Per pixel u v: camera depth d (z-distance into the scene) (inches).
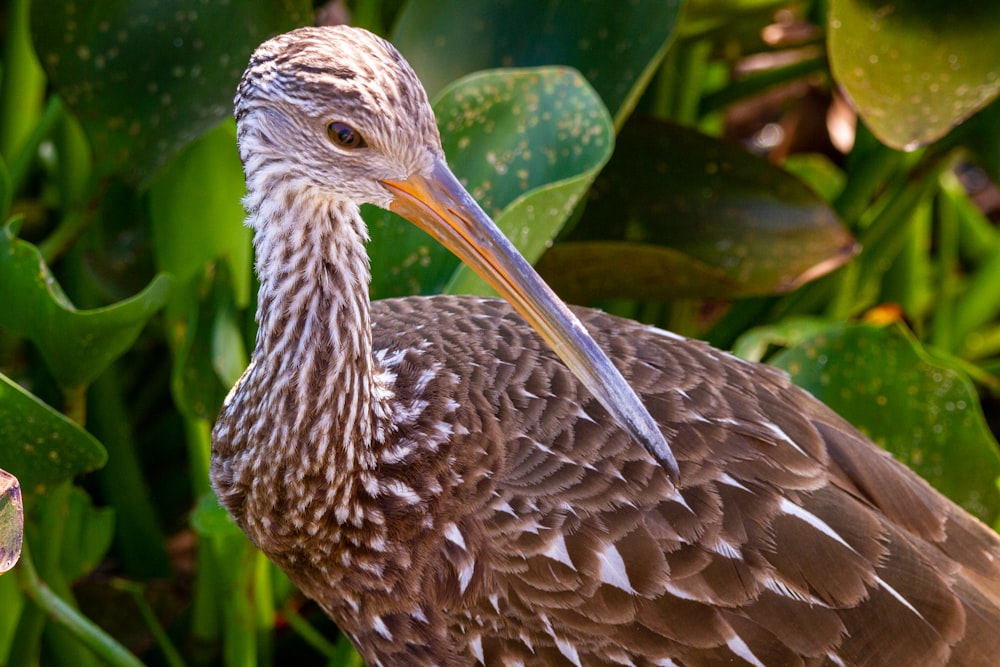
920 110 56.4
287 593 59.5
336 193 51.1
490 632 52.1
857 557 51.5
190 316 55.2
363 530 52.4
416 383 52.6
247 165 51.1
